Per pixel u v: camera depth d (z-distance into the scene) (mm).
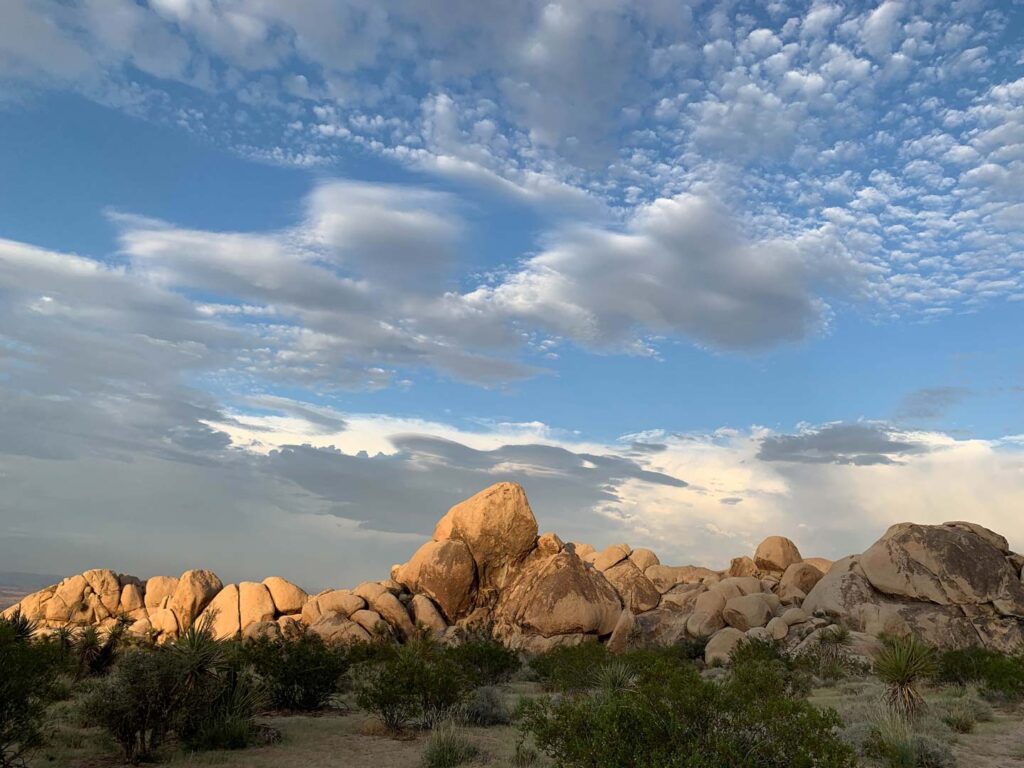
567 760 8258
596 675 23609
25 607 67000
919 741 12477
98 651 28562
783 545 64562
